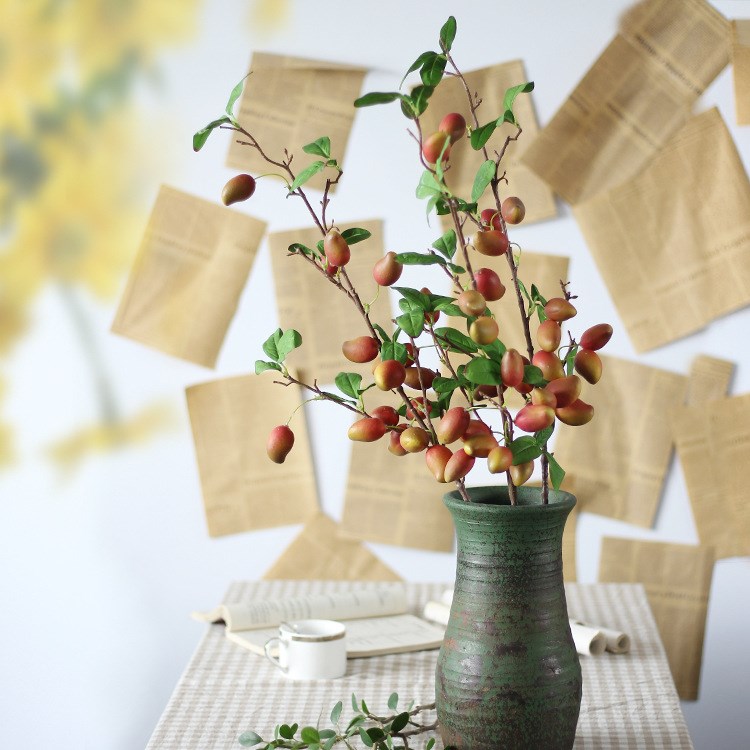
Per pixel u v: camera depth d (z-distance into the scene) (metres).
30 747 2.98
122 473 2.94
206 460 2.93
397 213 2.87
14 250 2.92
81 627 2.96
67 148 2.90
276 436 1.88
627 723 2.10
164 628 2.96
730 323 2.83
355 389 1.92
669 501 2.87
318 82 2.86
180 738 2.06
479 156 2.84
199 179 2.89
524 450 1.86
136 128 2.89
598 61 2.81
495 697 1.89
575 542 2.89
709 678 2.88
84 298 2.92
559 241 2.85
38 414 2.94
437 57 1.85
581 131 2.83
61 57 2.89
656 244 2.83
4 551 2.96
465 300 1.84
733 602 2.86
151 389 2.93
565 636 1.92
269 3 2.86
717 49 2.79
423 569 2.92
